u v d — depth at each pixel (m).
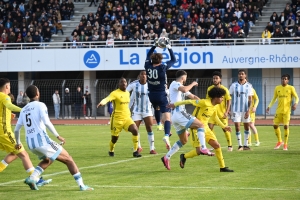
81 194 13.03
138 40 47.41
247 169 16.91
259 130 35.09
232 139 28.53
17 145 14.05
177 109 16.61
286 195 12.66
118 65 48.12
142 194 12.96
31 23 54.03
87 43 50.62
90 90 50.75
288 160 19.05
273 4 53.78
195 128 16.30
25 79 51.78
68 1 57.53
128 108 21.02
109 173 16.55
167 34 48.72
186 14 51.44
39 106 13.31
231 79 45.94
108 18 52.47
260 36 50.19
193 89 47.16
